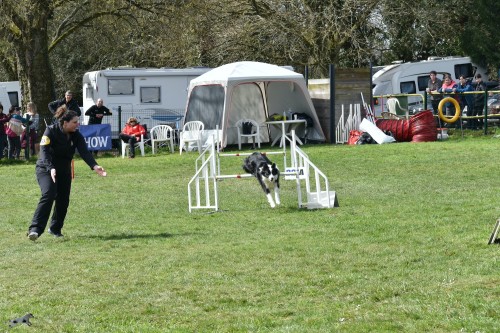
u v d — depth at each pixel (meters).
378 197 15.02
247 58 40.75
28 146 26.67
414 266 9.00
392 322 6.84
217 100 27.92
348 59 42.09
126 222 13.45
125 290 8.46
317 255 9.88
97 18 33.59
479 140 26.05
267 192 14.45
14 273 9.48
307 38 39.12
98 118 28.14
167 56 39.47
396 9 39.69
